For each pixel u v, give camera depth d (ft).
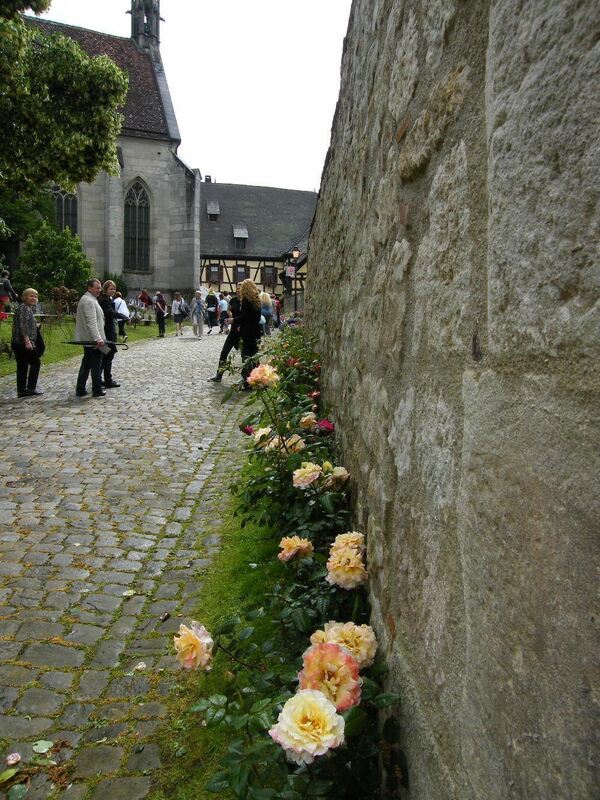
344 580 6.53
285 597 7.32
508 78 2.90
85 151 44.70
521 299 2.77
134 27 134.31
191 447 19.27
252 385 11.13
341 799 4.63
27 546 11.39
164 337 68.59
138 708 6.96
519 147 2.77
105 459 17.57
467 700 3.34
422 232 4.81
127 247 122.11
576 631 2.29
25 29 38.68
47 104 42.45
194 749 6.27
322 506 8.59
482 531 3.18
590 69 2.21
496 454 3.03
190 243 123.34
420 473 4.56
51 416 23.27
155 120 123.13
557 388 2.46
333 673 4.76
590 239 2.23
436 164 4.45
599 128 2.17
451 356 3.91
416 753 4.21
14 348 26.78
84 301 26.89
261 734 4.97
